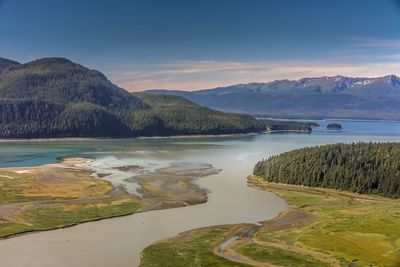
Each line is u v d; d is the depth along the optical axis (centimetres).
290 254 14362
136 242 15525
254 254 14388
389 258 13862
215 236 16312
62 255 14112
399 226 17050
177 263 13525
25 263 13400
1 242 15262
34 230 16662
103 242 15450
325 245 15175
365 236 15962
